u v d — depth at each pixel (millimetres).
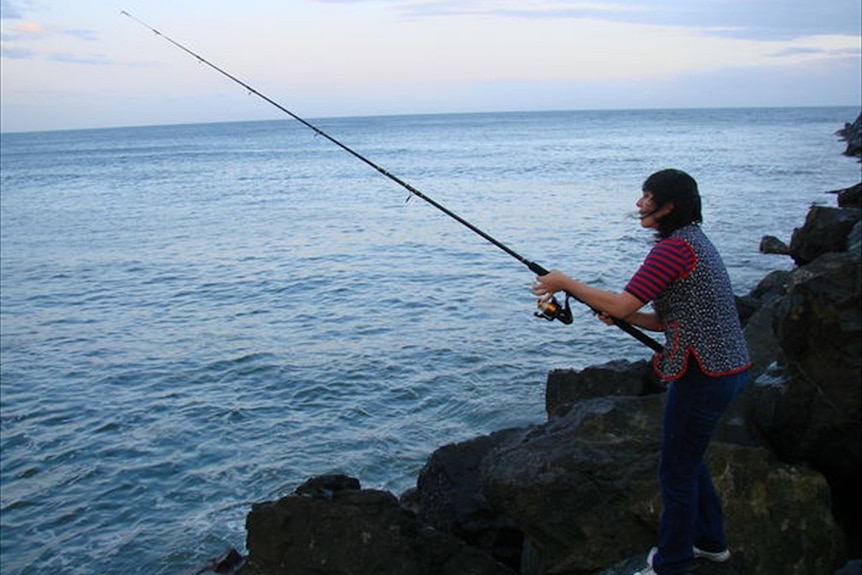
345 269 20609
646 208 3371
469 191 39844
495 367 12242
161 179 57812
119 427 10836
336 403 11227
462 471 6348
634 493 4621
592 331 13789
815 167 47000
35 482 9398
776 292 10836
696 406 3312
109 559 7805
